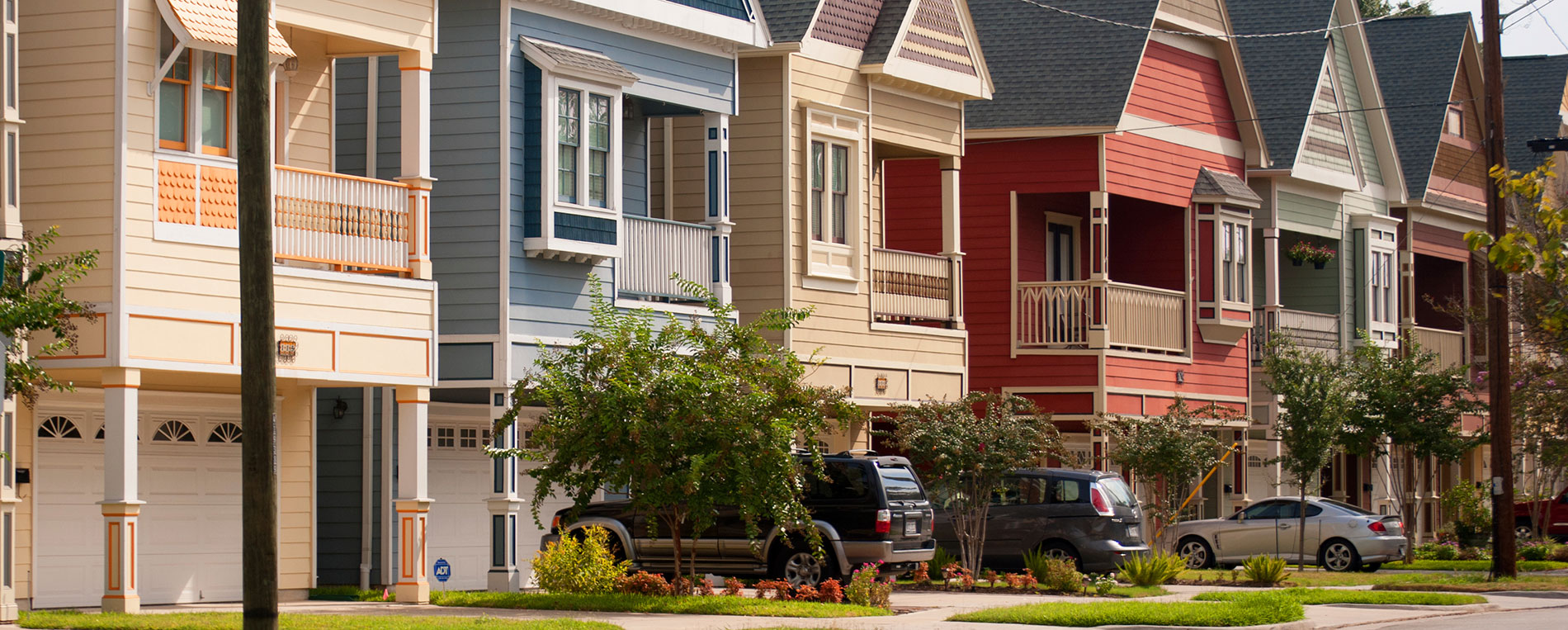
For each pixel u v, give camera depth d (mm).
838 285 39312
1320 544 43312
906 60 40656
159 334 26203
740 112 38375
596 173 33344
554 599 28047
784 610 26969
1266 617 26500
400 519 29969
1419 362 47531
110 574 25688
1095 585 33594
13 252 24312
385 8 29703
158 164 26312
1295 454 44344
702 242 36125
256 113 19969
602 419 27250
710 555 32406
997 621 26359
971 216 45500
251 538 19734
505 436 31859
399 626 23172
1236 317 49000
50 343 25953
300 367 28016
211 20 26625
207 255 26969
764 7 38938
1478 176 63000
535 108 32281
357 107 33781
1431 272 64125
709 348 28719
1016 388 44906
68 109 26047
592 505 33438
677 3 35031
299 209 28312
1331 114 53969
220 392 31609
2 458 23703
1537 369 48000
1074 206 49312
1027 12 47281
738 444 27438
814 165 39062
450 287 32094
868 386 40000
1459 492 53719
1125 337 45375
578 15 33438
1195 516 50250
